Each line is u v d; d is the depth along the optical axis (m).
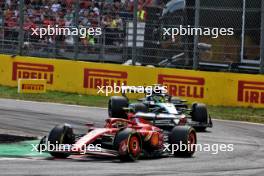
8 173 31.53
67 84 83.44
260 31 76.44
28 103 74.12
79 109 70.75
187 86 76.12
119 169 34.69
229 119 68.62
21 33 87.50
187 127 42.47
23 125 55.22
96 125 57.56
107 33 83.62
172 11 79.94
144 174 33.41
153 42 80.62
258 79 72.19
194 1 79.19
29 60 85.75
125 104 56.84
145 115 47.81
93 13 85.44
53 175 31.44
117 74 80.31
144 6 81.38
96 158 39.19
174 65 79.56
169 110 50.31
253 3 76.81
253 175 35.50
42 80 83.19
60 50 86.88
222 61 77.88
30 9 88.94
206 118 57.16
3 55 87.62
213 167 37.88
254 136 56.12
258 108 72.19
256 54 76.25
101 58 84.31
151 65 80.69
